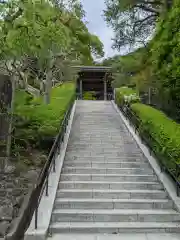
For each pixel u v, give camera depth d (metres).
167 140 7.12
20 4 6.54
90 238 4.90
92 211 5.68
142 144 9.42
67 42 7.86
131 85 16.52
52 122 9.27
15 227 5.26
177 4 7.81
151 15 13.45
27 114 9.24
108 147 9.31
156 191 6.46
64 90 17.92
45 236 4.79
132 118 11.81
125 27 14.24
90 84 26.52
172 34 7.96
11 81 8.85
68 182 6.73
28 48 6.91
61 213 5.54
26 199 6.12
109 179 7.09
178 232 5.21
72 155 8.55
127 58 12.53
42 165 7.93
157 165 7.70
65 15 11.66
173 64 7.93
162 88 10.06
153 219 5.56
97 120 13.11
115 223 5.42
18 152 8.05
